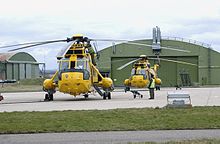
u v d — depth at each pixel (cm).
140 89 4959
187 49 7538
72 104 2427
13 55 8112
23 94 4000
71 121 1505
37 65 8925
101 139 1175
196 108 1898
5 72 7912
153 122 1458
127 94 3800
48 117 1616
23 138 1214
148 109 1869
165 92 4200
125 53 7594
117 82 7631
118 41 2856
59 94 3866
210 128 1341
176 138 1162
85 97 3198
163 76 7594
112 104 2367
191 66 7569
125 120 1515
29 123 1468
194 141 1073
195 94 3631
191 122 1443
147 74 4338
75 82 2714
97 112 1769
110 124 1428
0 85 6838
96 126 1391
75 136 1234
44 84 2873
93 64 2964
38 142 1148
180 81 7525
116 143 1093
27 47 2588
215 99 2820
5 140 1184
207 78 7556
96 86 2972
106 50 7650
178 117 1565
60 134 1274
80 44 2869
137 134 1250
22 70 8400
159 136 1207
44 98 3147
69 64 2792
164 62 7600
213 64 7531
